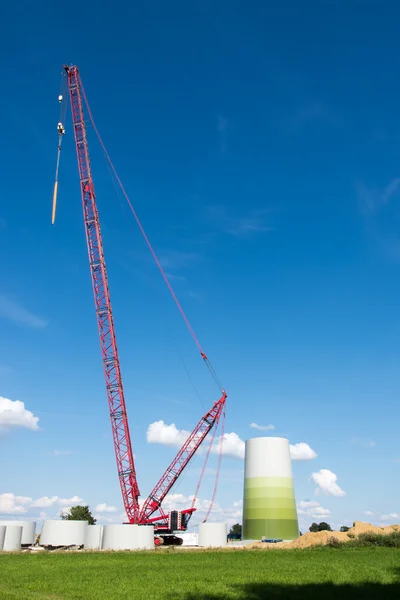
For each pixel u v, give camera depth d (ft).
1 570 138.10
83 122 334.44
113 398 320.09
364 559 154.81
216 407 351.25
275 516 274.36
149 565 148.25
